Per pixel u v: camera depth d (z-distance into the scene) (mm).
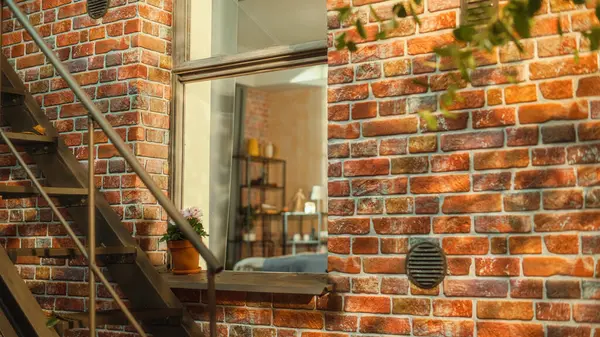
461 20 2947
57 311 4051
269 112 10523
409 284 2998
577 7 2758
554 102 2777
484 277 2859
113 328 3801
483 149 2891
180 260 3734
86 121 3994
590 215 2697
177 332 3455
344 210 3156
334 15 3238
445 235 2943
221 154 4234
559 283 2732
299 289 3098
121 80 3883
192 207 3791
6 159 4293
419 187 3004
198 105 4082
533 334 2766
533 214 2791
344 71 3197
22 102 4039
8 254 3258
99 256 3617
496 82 2879
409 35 3061
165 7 3998
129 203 3809
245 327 3387
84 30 4051
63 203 3668
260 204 10086
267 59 3701
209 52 3906
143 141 3822
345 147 3172
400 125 3057
